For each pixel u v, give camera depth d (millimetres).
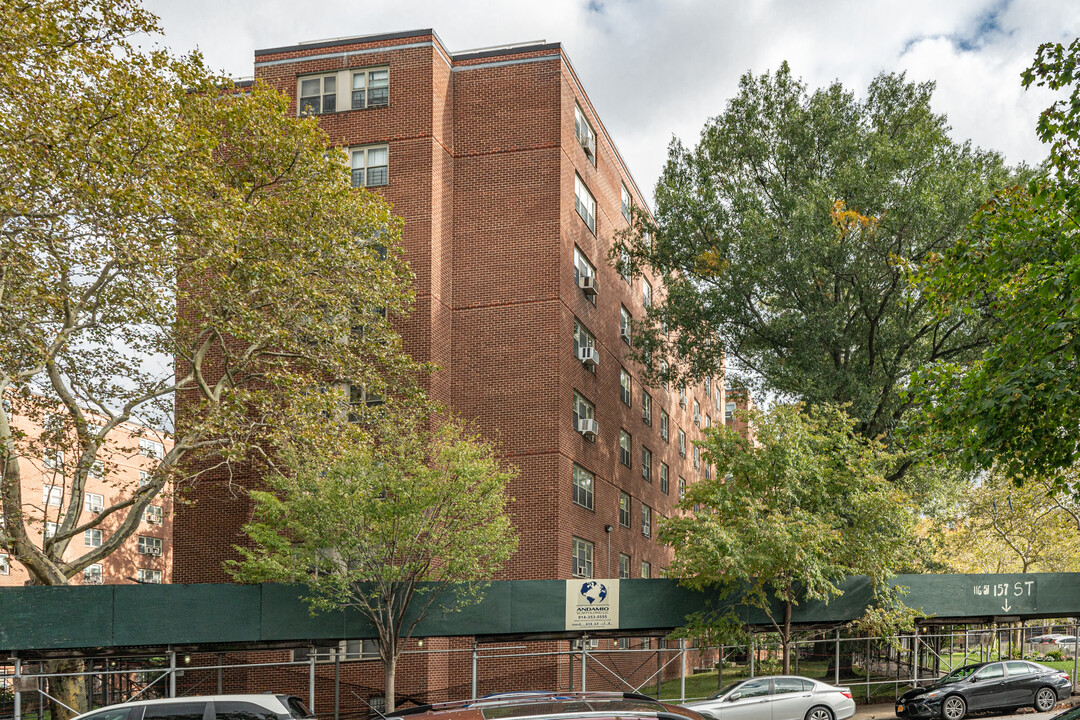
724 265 34656
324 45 34906
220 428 23516
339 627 25094
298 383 23203
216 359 32250
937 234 31688
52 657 23938
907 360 35156
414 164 33188
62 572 23797
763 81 35906
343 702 29578
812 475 26719
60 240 19844
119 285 21219
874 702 28375
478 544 24297
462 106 35031
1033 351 15875
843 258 32188
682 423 54375
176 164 20891
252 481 32656
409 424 25453
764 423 27188
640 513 43406
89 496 56188
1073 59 16297
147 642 23953
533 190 33875
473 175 34438
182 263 21203
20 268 19453
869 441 28422
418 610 25703
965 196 30781
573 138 35812
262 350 26969
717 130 36250
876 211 32031
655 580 26922
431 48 33906
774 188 35188
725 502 26047
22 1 19422
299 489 23922
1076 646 29688
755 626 27891
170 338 23859
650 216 40031
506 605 26094
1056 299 15742
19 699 22859
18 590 23219
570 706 7520
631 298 43562
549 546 31562
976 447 16281
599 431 37344
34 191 19297
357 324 25719
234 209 21312
